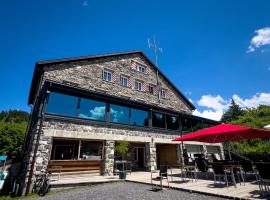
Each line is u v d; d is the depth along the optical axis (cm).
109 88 1576
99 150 1137
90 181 867
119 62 1752
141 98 1802
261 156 1016
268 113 3875
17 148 2214
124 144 1183
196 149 1792
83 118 1087
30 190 804
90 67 1504
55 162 942
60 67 1321
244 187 644
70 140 1055
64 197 659
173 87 2208
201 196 573
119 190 721
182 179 851
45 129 932
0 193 917
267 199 478
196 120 1969
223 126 807
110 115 1237
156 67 2080
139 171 1326
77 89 1073
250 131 777
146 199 564
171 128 1658
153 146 1405
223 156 2055
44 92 1004
